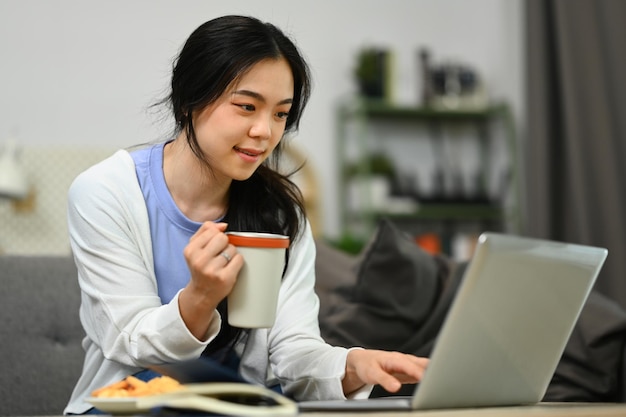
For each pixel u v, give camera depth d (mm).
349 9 4789
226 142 1310
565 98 3912
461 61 5020
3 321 1896
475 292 952
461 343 976
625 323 1864
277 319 1527
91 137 4234
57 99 4195
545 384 1155
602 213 3721
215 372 1136
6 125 4117
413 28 4930
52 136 4180
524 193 4516
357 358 1268
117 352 1288
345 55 4762
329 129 4695
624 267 3590
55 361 1895
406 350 1956
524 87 4301
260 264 1084
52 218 3727
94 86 4254
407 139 4867
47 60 4195
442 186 4836
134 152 1533
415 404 992
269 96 1300
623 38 3635
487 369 1037
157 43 4375
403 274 2037
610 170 3680
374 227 4535
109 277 1349
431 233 4895
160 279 1469
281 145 1571
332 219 4652
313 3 4711
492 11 5004
